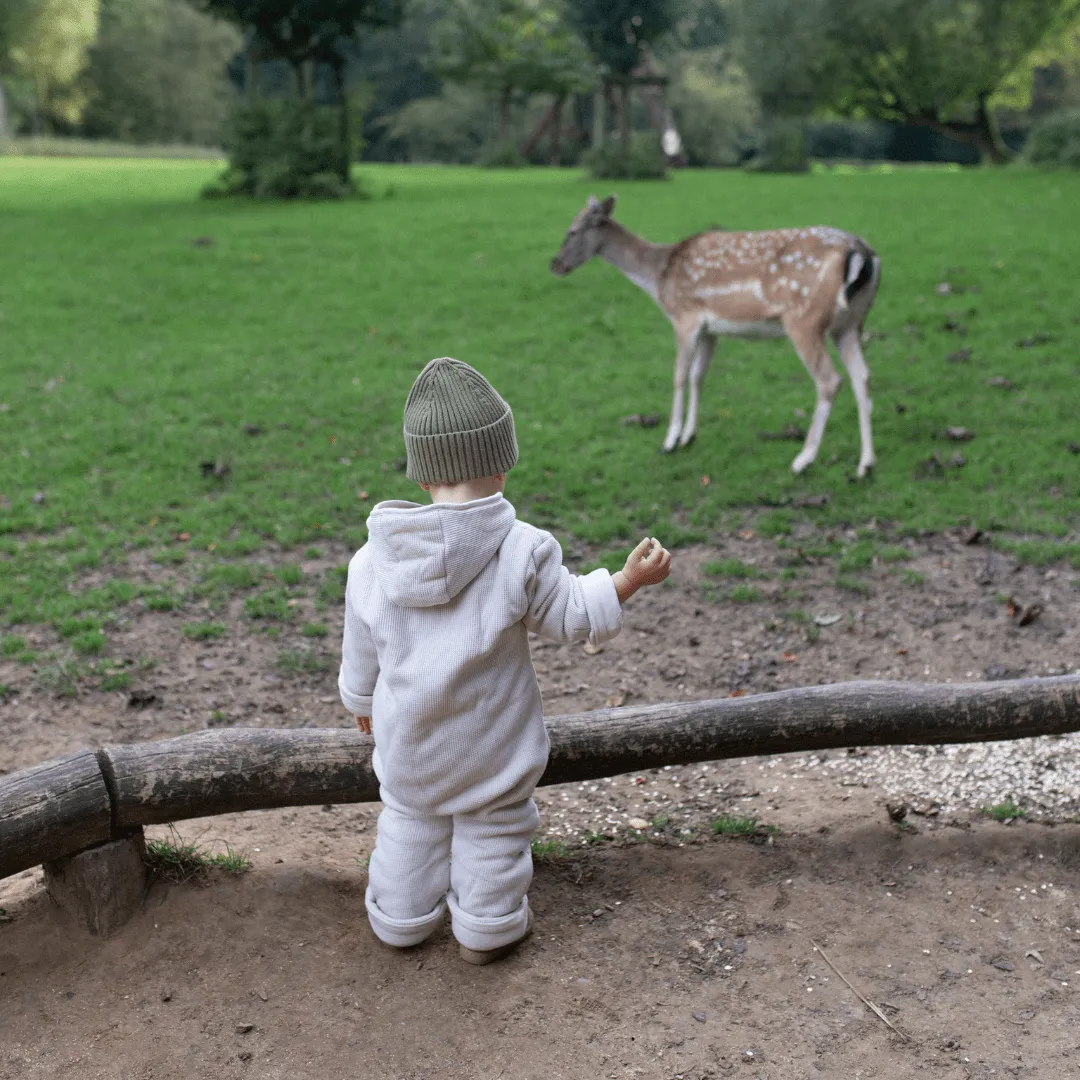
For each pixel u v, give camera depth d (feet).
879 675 15.98
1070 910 9.93
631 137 96.43
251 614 18.15
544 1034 8.41
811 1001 8.78
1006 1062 8.08
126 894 9.50
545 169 118.93
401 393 30.66
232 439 26.86
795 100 113.70
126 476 24.50
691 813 12.16
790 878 10.54
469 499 8.28
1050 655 16.24
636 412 28.86
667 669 16.43
